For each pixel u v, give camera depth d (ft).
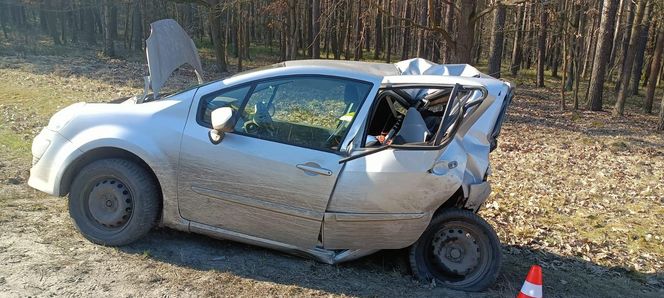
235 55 116.37
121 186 13.85
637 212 26.55
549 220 23.99
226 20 100.48
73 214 14.17
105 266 12.92
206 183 13.44
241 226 13.69
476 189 13.75
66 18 118.62
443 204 14.48
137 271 12.85
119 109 14.25
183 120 13.71
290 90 13.85
